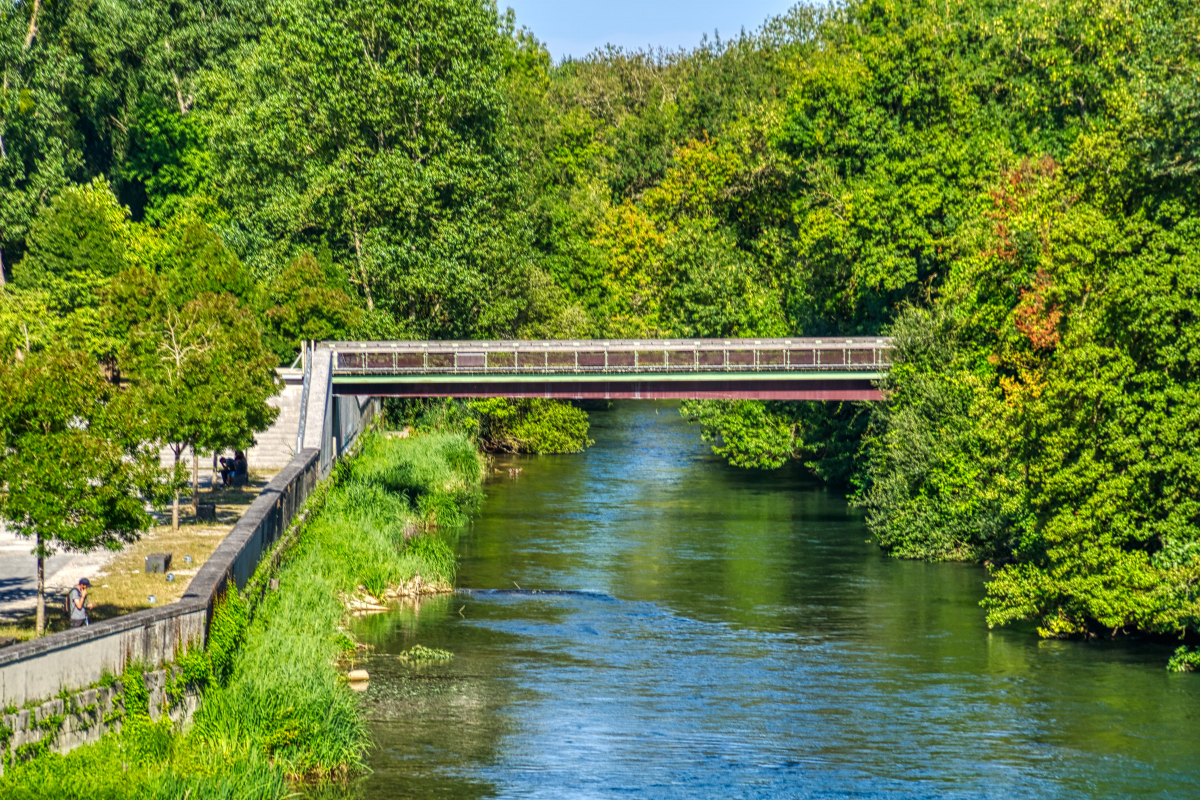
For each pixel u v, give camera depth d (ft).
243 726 85.97
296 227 230.68
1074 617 125.29
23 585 110.73
